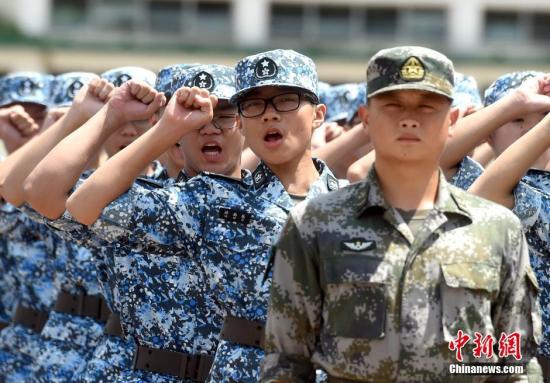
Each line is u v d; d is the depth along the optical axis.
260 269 11.91
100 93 13.55
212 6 72.25
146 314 12.93
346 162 17.23
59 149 12.46
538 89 13.81
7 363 17.67
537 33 71.44
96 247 13.23
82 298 15.92
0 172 14.66
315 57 72.25
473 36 71.94
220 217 12.02
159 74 14.37
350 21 72.75
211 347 12.79
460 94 16.84
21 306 17.64
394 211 9.59
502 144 14.13
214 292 12.15
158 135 11.72
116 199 11.84
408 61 9.46
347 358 9.48
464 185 14.58
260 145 12.22
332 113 19.38
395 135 9.51
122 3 71.88
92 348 15.82
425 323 9.41
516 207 12.52
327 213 9.72
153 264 12.90
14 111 17.62
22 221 17.23
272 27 72.81
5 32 70.94
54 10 71.56
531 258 12.92
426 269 9.48
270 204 12.05
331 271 9.55
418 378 9.40
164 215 11.97
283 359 9.82
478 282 9.46
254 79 12.18
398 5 72.19
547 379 13.05
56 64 71.50
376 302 9.44
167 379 12.88
